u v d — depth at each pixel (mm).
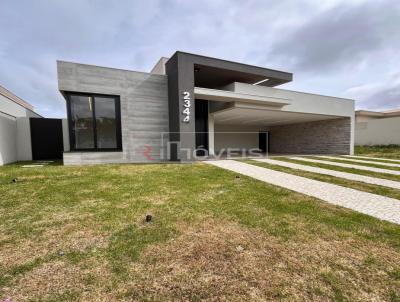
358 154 15000
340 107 13977
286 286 1768
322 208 3725
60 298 1604
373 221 3158
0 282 1770
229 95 10070
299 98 12500
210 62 9938
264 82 14141
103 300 1586
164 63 11469
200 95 9734
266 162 9875
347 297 1648
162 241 2500
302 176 6621
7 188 4652
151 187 4926
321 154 15875
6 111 10461
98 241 2484
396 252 2314
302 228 2895
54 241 2473
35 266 1997
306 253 2279
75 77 8352
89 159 8727
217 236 2643
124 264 2043
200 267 2016
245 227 2910
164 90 10117
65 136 11789
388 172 7516
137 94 9547
